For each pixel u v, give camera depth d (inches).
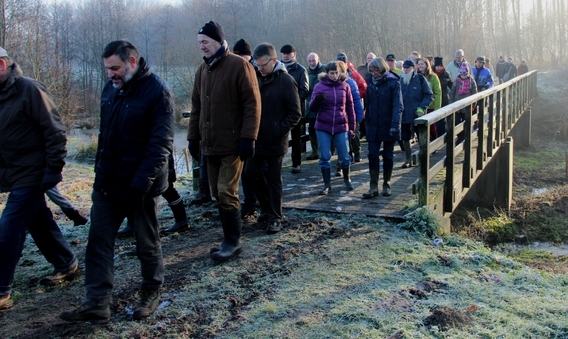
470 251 195.0
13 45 897.5
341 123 257.3
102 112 142.0
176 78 1332.4
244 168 221.9
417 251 190.7
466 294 156.1
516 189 482.9
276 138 206.8
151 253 146.6
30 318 148.3
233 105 175.2
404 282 164.2
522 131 648.4
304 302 151.2
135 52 136.9
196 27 1569.9
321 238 203.6
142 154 138.6
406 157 329.4
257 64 205.5
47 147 150.6
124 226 231.9
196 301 154.6
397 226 215.0
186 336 135.8
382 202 245.0
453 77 456.1
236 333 136.5
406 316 141.5
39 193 154.2
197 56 1350.9
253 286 163.6
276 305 150.0
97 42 1581.0
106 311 137.3
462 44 1485.0
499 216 382.3
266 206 223.6
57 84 907.4
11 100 148.6
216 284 165.2
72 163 557.6
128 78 135.9
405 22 1519.4
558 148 649.6
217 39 173.8
